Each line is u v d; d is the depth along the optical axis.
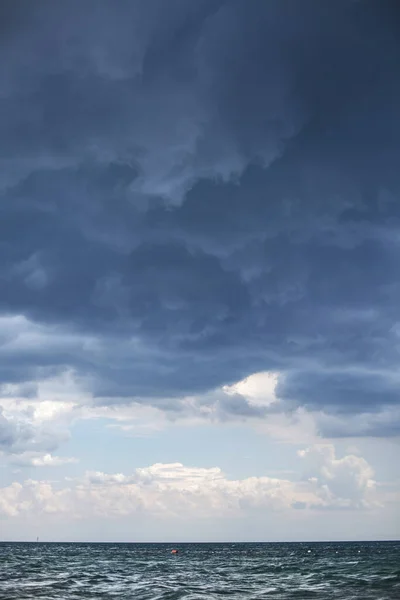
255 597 57.28
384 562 126.00
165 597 57.97
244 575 90.38
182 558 171.25
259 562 138.38
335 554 198.38
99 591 63.88
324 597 56.28
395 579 75.38
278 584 72.06
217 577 86.00
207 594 60.34
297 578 81.56
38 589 65.12
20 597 57.19
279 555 196.50
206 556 190.50
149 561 148.62
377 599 53.78
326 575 86.44
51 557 173.88
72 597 57.69
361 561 134.25
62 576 86.81
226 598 56.53
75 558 167.38
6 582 73.88
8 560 142.88
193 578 84.06
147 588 67.38
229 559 161.75
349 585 68.62
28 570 101.00
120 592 62.81
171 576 88.56
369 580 74.88
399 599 53.62
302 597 56.66
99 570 104.94
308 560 145.75
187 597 57.75
